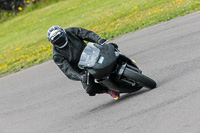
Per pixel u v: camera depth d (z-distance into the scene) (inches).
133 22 2178.9
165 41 1424.7
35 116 1064.2
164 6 2383.1
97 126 784.3
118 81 854.5
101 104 973.8
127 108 821.2
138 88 912.3
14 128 1007.0
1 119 1147.9
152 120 684.7
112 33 2055.9
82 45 901.2
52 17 4446.4
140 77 838.5
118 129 711.1
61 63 877.2
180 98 746.2
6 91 1535.4
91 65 816.3
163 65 1091.9
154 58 1229.1
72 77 863.1
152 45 1448.1
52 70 1654.8
